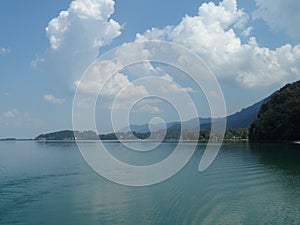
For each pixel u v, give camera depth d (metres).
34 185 35.81
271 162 56.22
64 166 51.41
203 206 26.53
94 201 28.47
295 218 23.31
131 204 27.30
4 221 23.56
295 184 35.44
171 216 24.17
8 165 53.59
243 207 26.19
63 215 24.70
